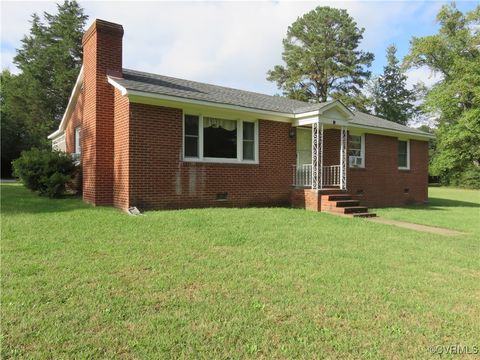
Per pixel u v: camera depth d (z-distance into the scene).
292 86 40.72
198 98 9.98
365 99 40.50
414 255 6.17
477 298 4.20
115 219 7.93
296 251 6.04
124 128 9.45
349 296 4.08
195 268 4.88
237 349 2.86
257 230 7.50
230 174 11.14
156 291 4.02
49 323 3.16
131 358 2.68
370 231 8.16
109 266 4.81
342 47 39.78
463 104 33.34
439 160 36.28
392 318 3.54
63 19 39.06
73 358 2.65
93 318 3.29
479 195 25.77
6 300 3.61
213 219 8.29
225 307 3.64
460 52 33.91
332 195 11.49
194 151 10.52
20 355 2.67
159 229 7.11
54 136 20.20
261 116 11.69
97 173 10.02
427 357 2.84
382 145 15.70
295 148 12.80
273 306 3.71
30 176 11.77
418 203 17.38
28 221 7.46
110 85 10.36
